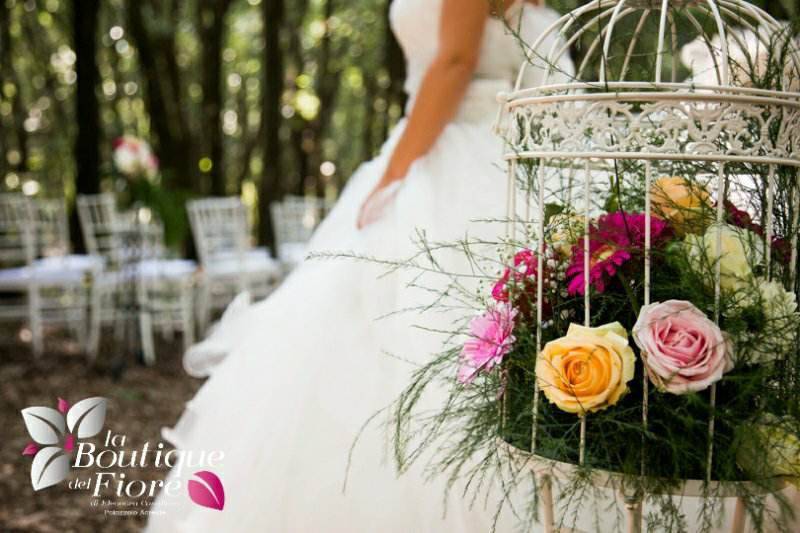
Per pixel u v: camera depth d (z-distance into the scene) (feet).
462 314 5.14
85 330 17.54
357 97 35.81
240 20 32.83
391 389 5.32
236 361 6.05
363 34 30.96
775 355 3.27
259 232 27.40
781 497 3.24
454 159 5.62
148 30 24.63
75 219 23.18
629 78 4.55
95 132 23.47
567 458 3.47
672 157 3.34
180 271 16.83
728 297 3.35
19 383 14.23
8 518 8.30
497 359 3.54
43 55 28.25
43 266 16.67
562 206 3.92
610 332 3.32
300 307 5.77
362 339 5.49
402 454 4.25
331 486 5.14
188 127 26.13
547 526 3.67
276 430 5.36
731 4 3.90
